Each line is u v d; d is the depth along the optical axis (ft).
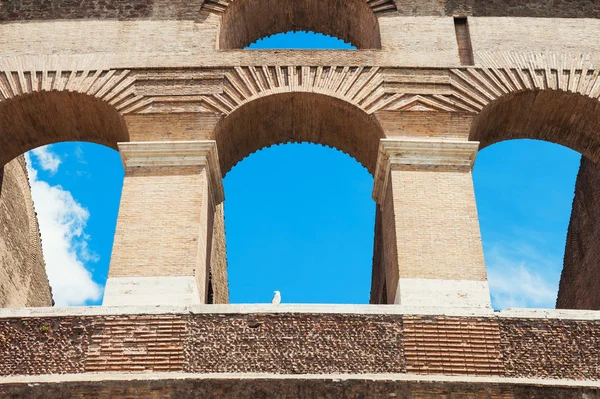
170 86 83.10
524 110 84.74
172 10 89.25
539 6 89.61
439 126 80.43
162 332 66.08
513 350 65.46
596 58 85.10
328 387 61.05
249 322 66.28
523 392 61.21
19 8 89.61
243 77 83.41
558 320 66.85
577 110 83.71
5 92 82.79
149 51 85.66
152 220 74.43
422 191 76.07
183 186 76.59
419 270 71.46
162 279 71.05
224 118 81.10
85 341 65.87
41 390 61.16
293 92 82.02
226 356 64.85
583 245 103.76
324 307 66.90
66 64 84.64
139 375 62.85
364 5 90.48
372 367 64.39
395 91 82.53
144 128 80.33
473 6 89.56
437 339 65.67
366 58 84.74
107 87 82.69
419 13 89.04
